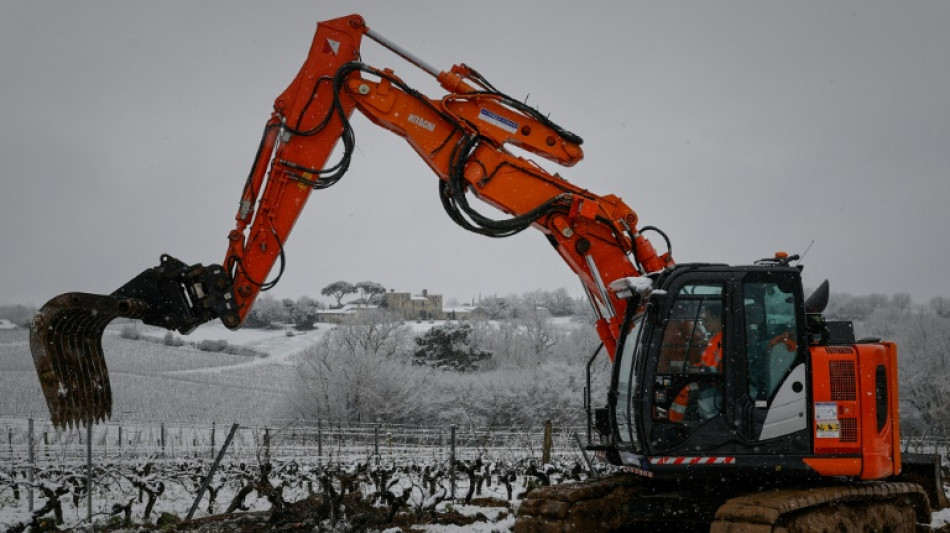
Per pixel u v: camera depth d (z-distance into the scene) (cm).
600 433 1036
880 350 909
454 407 4231
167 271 966
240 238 1010
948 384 4119
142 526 1155
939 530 1152
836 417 876
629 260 1020
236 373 5959
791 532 807
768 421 870
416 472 1789
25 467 1445
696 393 877
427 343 5384
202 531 1102
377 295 10531
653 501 922
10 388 4669
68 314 919
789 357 882
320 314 10069
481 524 1177
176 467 1616
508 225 999
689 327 885
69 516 1312
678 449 866
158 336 7731
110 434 3061
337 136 1028
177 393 4919
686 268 895
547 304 10438
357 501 1178
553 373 4388
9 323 7875
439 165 1027
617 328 998
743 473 875
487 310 10556
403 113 1024
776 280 894
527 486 1555
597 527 905
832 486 892
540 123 1034
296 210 1023
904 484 985
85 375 931
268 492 1176
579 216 998
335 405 4112
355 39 1032
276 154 1023
